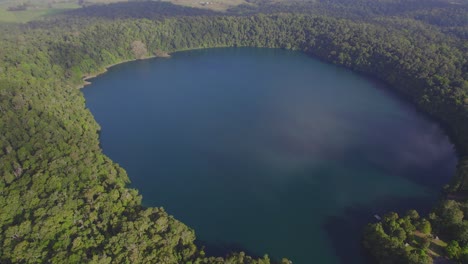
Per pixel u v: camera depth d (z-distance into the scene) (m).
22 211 140.12
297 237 152.12
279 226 158.25
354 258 141.00
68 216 135.00
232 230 155.38
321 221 161.38
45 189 150.88
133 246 123.62
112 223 136.00
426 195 177.25
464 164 176.12
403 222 139.50
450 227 135.12
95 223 137.25
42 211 135.50
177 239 133.62
